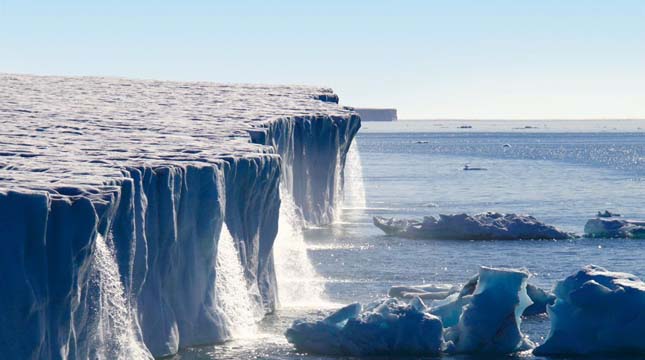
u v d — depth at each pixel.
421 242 105.00
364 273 84.88
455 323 58.72
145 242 49.72
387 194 173.25
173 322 53.78
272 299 67.19
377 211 141.12
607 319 55.88
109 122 76.00
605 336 55.88
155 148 61.22
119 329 46.75
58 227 40.88
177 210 53.97
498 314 56.25
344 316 56.78
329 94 135.50
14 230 39.50
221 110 93.56
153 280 52.41
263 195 64.50
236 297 59.91
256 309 63.44
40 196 40.00
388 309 56.16
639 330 55.56
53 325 41.00
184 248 54.91
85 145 60.59
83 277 42.38
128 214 47.41
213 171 55.84
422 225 109.00
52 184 43.41
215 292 57.56
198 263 55.81
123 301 47.31
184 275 55.16
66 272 40.84
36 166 49.19
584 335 56.09
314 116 110.44
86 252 41.66
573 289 56.75
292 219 90.69
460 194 173.25
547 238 107.50
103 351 45.66
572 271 86.81
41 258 40.25
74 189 43.00
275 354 54.91
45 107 86.62
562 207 148.62
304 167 109.31
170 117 83.06
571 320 56.34
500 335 56.41
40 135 64.62
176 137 68.06
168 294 53.91
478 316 56.25
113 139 64.88
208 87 130.00
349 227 118.12
